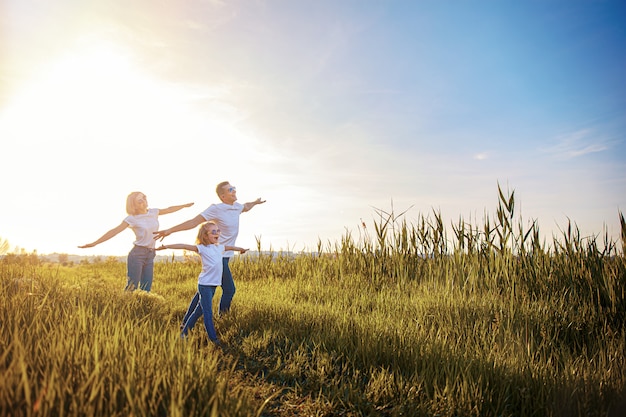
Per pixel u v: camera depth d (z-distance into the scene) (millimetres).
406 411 3965
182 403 2875
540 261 8594
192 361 3604
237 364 5172
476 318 6871
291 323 6469
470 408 3898
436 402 4043
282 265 13672
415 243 11375
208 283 5809
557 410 3775
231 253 6727
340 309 7613
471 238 9969
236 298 8430
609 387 4078
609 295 7059
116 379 3070
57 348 3377
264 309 7176
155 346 4047
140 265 8055
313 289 10086
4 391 2512
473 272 9023
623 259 7453
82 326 4246
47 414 2490
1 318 4316
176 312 7227
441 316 6945
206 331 5789
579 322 6410
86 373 3006
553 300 7453
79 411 2576
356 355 5266
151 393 3039
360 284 10477
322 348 5512
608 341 5707
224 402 3156
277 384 4652
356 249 12188
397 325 6152
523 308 6941
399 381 4488
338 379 4746
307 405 4082
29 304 5074
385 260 11570
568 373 4512
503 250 9023
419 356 5074
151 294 7527
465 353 5047
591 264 7875
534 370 4594
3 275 6512
